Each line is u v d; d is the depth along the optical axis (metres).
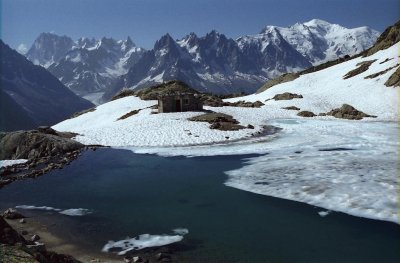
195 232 19.00
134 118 68.25
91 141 49.66
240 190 26.06
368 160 32.78
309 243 17.45
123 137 51.47
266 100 104.81
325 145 42.09
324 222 19.80
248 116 72.94
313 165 31.62
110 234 18.86
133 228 19.69
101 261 15.54
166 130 54.47
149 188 27.58
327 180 26.64
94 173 33.09
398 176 26.86
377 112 76.62
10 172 34.06
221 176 30.22
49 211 22.81
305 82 121.88
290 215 20.97
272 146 42.97
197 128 55.28
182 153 41.06
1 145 42.94
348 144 42.16
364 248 16.83
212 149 42.72
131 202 24.33
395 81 89.06
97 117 84.19
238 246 17.25
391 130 53.66
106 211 22.62
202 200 24.27
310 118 74.56
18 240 14.95
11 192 27.45
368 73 104.50
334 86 106.38
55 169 35.16
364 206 21.41
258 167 32.31
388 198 22.33
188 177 30.45
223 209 22.39
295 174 28.97
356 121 68.25
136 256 16.09
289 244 17.38
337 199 22.77
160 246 17.31
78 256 16.08
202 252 16.62
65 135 53.81
